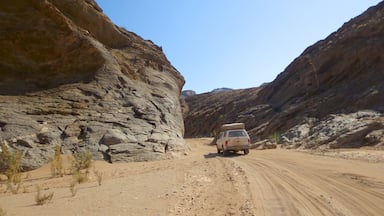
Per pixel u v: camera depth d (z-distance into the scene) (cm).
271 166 1449
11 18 2425
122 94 2619
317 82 5412
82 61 2656
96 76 2648
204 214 671
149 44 4388
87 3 3462
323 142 2661
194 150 3203
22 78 2342
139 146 2106
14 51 2367
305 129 3506
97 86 2550
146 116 2503
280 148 2998
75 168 1577
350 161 1488
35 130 1877
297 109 4509
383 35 4719
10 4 2462
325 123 3284
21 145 1734
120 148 2011
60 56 2555
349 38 5203
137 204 750
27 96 2208
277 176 1155
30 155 1692
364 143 2303
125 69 3069
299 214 657
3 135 1736
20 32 2389
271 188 938
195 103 12975
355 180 995
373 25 4878
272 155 2039
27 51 2425
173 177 1207
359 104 3547
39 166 1658
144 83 3234
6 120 1852
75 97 2333
